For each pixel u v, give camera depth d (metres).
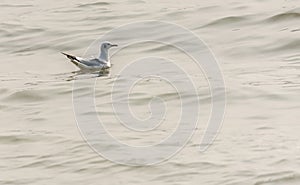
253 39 25.20
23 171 15.28
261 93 19.48
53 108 19.89
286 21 26.64
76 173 14.95
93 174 14.83
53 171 15.16
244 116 17.78
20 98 21.11
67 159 15.73
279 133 16.20
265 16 27.25
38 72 23.97
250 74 21.52
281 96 19.11
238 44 24.86
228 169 14.43
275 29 25.98
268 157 14.83
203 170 14.52
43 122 18.61
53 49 26.52
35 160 15.85
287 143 15.52
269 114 17.78
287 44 24.34
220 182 13.88
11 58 25.83
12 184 14.62
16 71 24.22
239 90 19.84
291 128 16.52
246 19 27.22
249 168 14.38
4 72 24.14
